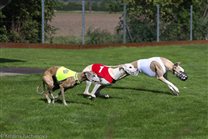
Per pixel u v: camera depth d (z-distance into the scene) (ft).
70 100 41.70
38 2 103.96
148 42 106.83
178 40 114.21
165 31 113.09
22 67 63.05
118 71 42.09
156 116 37.27
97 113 37.55
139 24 110.01
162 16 113.70
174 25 114.32
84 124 34.47
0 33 101.55
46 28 105.09
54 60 72.74
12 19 102.22
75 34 121.60
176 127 34.06
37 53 83.05
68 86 39.09
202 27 117.60
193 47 97.55
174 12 114.83
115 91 46.68
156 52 88.12
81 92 45.06
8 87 46.85
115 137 31.42
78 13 205.16
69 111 37.76
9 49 89.71
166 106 40.73
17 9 101.76
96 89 42.34
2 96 42.68
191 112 38.78
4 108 38.22
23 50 88.17
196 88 50.14
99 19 173.47
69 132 32.35
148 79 54.29
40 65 65.51
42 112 37.24
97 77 41.98
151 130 33.22
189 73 61.26
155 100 42.96
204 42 110.01
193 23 116.67
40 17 105.19
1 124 33.83
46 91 40.04
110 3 120.88
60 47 96.48
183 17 115.24
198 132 33.06
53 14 107.76
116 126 34.14
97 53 85.97
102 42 107.14
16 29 102.58
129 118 36.45
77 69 61.62
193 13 117.60
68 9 185.06
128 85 50.21
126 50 91.86
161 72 45.85
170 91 46.98
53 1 107.45
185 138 31.58
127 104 41.01
